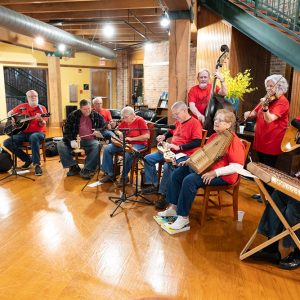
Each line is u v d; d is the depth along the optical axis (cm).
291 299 187
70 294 188
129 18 650
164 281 201
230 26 496
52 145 543
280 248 242
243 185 390
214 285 198
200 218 295
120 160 430
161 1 391
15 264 217
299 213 203
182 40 406
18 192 359
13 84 1067
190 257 229
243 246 246
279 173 216
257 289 195
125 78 1081
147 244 246
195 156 264
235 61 521
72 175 427
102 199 339
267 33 439
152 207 318
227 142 243
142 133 375
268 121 295
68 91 999
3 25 481
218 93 360
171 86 421
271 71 629
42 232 263
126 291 191
